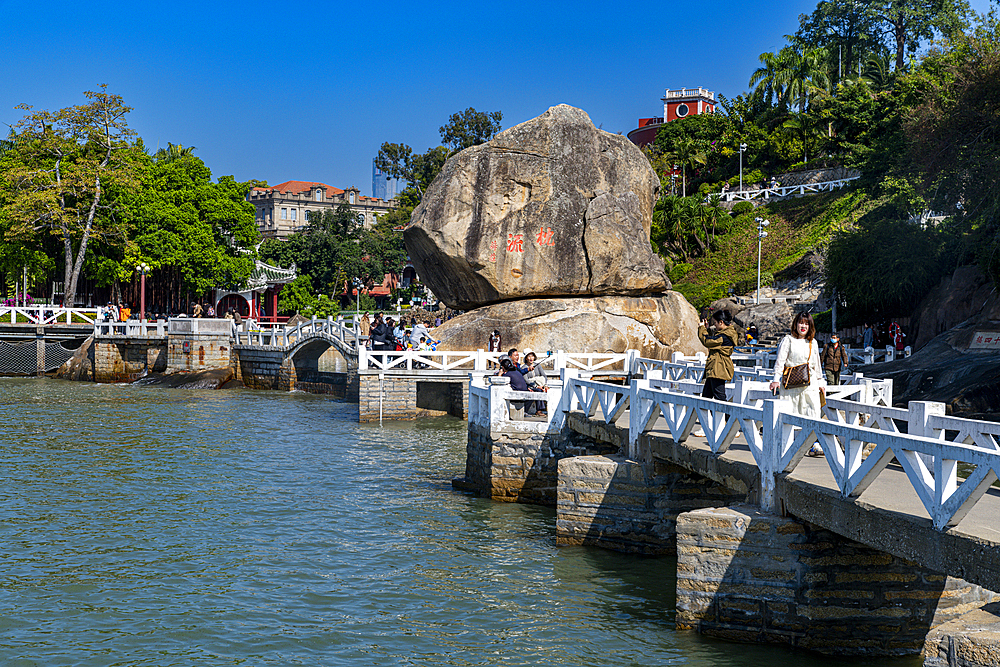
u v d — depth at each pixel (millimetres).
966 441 9844
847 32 79688
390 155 109688
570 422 17109
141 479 19875
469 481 18844
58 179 53094
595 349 31500
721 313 13750
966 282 37594
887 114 67438
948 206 33844
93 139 55344
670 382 15281
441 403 32875
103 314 52531
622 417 16609
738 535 9695
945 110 32312
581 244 33062
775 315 48844
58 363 51281
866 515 8055
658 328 33375
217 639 10406
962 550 6824
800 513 9266
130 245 54969
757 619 9648
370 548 14203
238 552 13984
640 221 34344
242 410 34312
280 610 11375
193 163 62969
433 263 34344
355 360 37625
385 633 10578
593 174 33656
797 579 9469
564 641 10180
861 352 37406
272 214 146000
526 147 33281
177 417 31828
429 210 33250
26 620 10992
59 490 18578
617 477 13867
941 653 6684
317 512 16703
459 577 12656
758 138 77250
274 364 43812
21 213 51469
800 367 10711
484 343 32188
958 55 34875
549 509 16984
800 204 67875
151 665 9680
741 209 69812
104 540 14664
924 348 33656
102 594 11969
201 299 67500
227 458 22812
